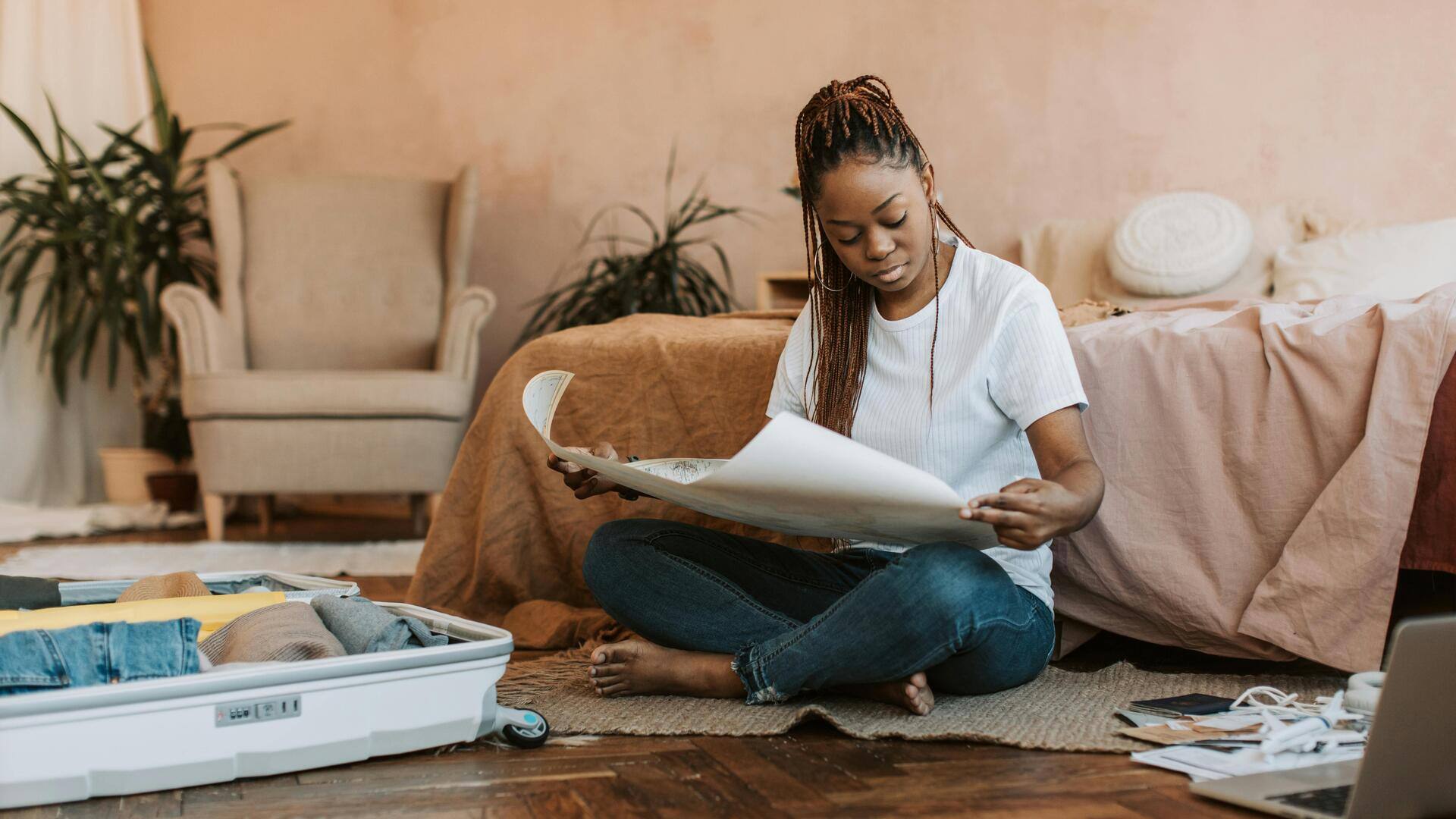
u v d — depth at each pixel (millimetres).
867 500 1088
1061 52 3766
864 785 1055
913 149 1240
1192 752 1108
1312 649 1379
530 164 4465
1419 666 870
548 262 4453
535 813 988
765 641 1312
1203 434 1517
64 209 4188
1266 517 1466
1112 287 3424
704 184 4281
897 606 1202
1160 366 1553
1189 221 3281
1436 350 1346
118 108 4609
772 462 1043
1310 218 3266
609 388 1999
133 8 4625
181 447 4297
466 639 1260
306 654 1137
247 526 4223
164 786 1030
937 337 1347
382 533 3891
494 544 2010
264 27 4680
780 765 1120
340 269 4078
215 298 4371
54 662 1030
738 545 1423
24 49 4453
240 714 1048
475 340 3770
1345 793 950
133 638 1073
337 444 3525
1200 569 1504
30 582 1382
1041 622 1327
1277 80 3453
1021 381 1267
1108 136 3705
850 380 1402
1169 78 3607
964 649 1237
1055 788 1036
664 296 3975
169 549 3336
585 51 4410
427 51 4543
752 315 2428
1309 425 1440
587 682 1481
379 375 3523
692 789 1048
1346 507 1364
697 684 1352
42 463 4383
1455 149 3209
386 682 1115
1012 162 3844
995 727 1218
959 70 3914
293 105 4664
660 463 1510
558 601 2016
